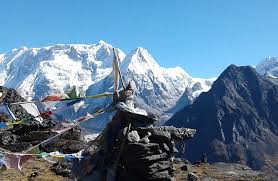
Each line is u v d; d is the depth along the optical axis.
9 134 39.06
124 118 21.69
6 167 19.92
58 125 20.67
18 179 30.95
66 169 32.53
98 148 21.83
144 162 20.95
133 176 21.23
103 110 21.69
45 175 32.06
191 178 30.92
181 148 27.08
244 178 34.72
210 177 34.47
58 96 20.48
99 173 21.52
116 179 21.28
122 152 21.20
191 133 22.73
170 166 21.70
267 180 34.59
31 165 34.59
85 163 21.61
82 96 20.89
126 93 21.89
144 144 21.05
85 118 21.03
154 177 21.09
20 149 36.75
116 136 21.52
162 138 21.78
